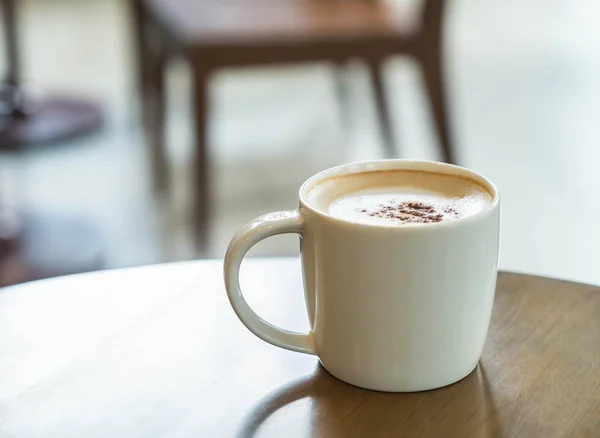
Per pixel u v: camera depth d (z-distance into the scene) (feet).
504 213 7.14
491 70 11.11
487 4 14.08
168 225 6.98
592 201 7.36
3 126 5.21
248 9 6.68
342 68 9.05
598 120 9.30
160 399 2.40
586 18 13.21
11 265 5.24
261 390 2.42
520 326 2.60
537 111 9.61
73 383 2.44
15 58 6.43
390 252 2.31
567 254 6.40
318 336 2.44
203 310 2.66
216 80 10.79
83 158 8.26
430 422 2.33
